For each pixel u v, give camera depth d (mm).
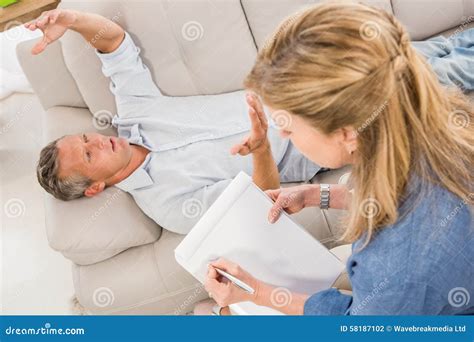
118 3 1337
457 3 1534
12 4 1503
